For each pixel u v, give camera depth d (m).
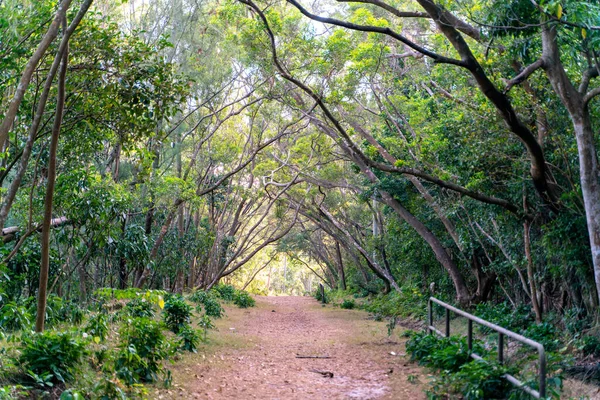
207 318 13.57
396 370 9.42
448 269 17.98
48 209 7.27
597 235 9.05
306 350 12.17
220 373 8.95
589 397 7.80
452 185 11.92
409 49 18.44
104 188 11.74
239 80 22.30
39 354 6.19
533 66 9.41
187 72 18.53
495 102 9.55
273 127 27.97
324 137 24.59
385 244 27.08
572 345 10.41
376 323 18.59
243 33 15.06
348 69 16.44
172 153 21.28
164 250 21.30
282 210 34.81
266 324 18.81
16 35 8.46
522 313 14.07
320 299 35.12
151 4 18.20
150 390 7.02
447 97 13.85
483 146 11.75
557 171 11.84
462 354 8.40
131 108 9.57
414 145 14.41
